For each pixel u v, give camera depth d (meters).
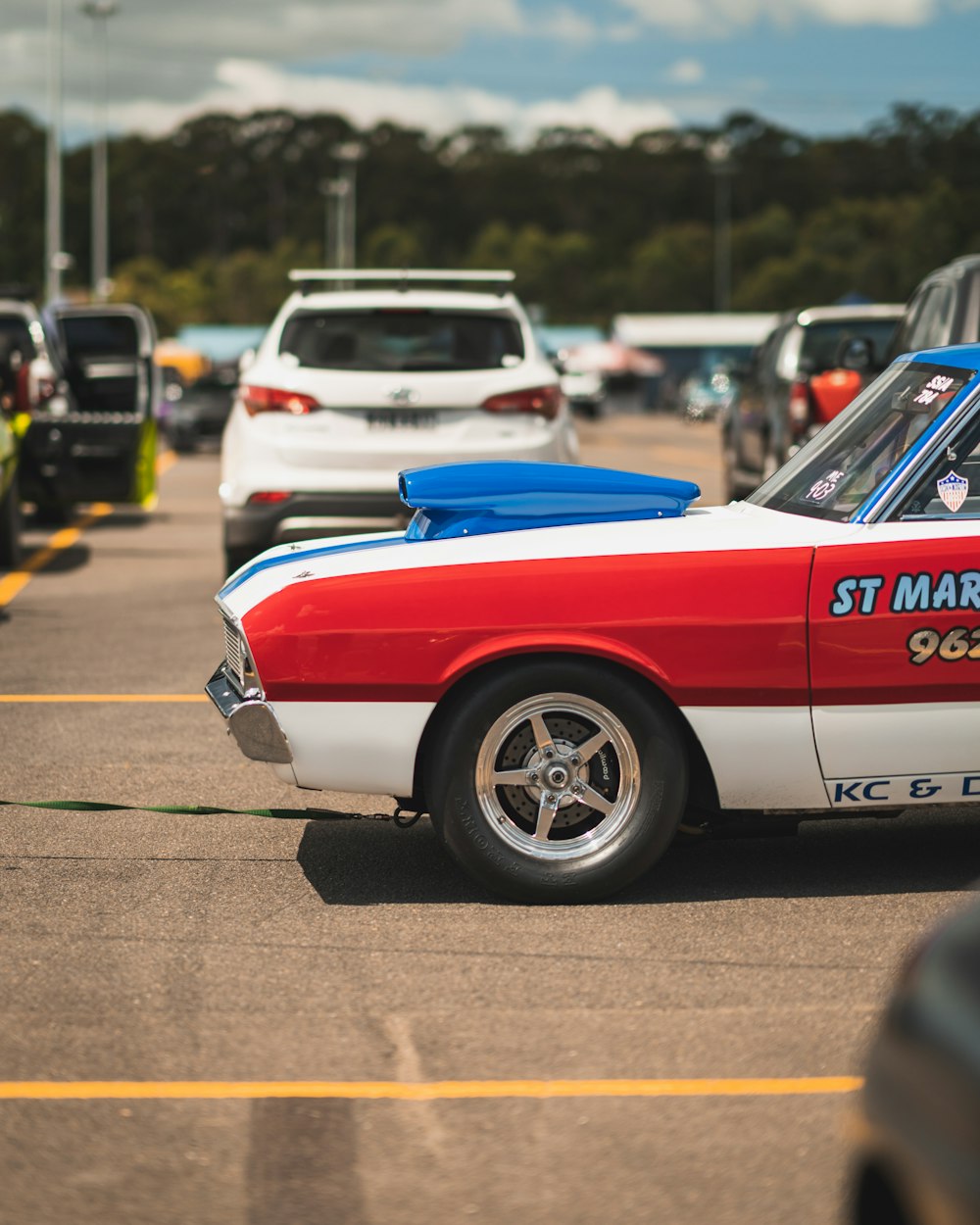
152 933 6.33
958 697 6.50
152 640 12.75
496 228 177.38
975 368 6.70
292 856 7.36
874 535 6.47
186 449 42.34
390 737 6.48
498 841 6.54
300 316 13.02
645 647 6.40
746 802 6.54
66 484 18.25
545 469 6.89
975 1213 2.57
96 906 6.65
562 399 13.21
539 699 6.46
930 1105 2.70
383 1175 4.43
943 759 6.52
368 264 183.75
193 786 8.52
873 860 7.27
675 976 5.87
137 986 5.79
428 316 13.02
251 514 12.84
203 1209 4.26
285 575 6.63
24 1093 4.95
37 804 7.52
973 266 12.66
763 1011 5.55
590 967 5.96
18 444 17.94
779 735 6.47
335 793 8.38
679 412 75.25
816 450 7.19
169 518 22.98
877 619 6.43
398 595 6.42
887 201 180.25
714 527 6.59
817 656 6.44
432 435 12.75
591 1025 5.44
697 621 6.40
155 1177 4.43
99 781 8.62
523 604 6.40
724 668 6.42
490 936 6.28
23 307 18.91
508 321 13.12
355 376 12.72
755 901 6.71
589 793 6.54
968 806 6.62
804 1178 4.40
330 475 12.72
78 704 10.52
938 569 6.43
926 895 6.79
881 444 6.80
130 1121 4.76
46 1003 5.63
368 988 5.77
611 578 6.41
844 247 161.25
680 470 32.59
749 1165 4.48
